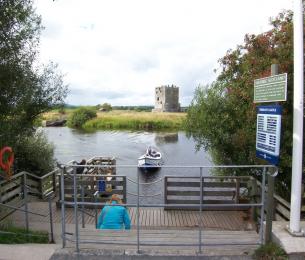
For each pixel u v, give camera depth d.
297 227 4.95
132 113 102.06
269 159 5.02
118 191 10.43
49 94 11.01
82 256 4.84
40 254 4.90
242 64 10.71
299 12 4.81
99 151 40.50
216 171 12.84
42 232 6.60
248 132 9.37
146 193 19.56
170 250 5.04
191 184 10.14
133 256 4.82
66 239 5.25
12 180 9.49
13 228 6.58
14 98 8.82
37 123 11.45
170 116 89.50
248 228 7.89
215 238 5.52
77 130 72.69
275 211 7.65
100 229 6.21
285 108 7.91
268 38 8.99
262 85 5.28
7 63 8.30
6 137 8.60
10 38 8.30
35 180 12.04
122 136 60.06
